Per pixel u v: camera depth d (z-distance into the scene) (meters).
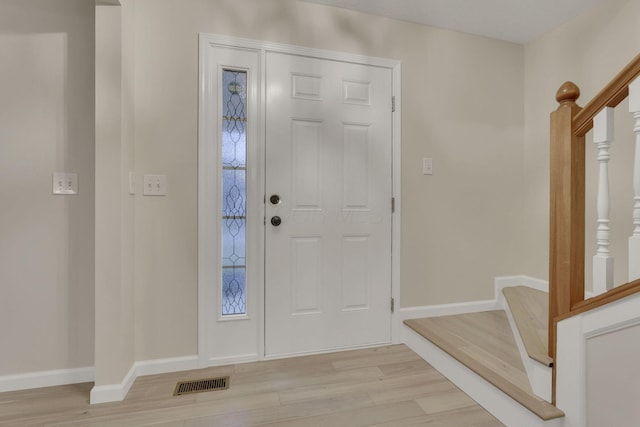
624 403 1.13
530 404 1.34
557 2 2.14
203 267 1.92
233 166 2.00
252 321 2.02
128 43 1.71
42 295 1.75
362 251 2.24
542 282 2.50
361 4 2.15
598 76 2.17
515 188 2.63
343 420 1.46
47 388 1.72
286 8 2.08
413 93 2.36
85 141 1.79
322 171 2.16
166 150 1.87
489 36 2.55
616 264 2.09
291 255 2.10
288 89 2.08
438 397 1.65
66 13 1.76
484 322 2.28
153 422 1.44
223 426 1.41
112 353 1.61
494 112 2.58
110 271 1.61
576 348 1.27
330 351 2.17
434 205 2.42
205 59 1.92
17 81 1.71
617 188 2.08
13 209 1.71
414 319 2.34
